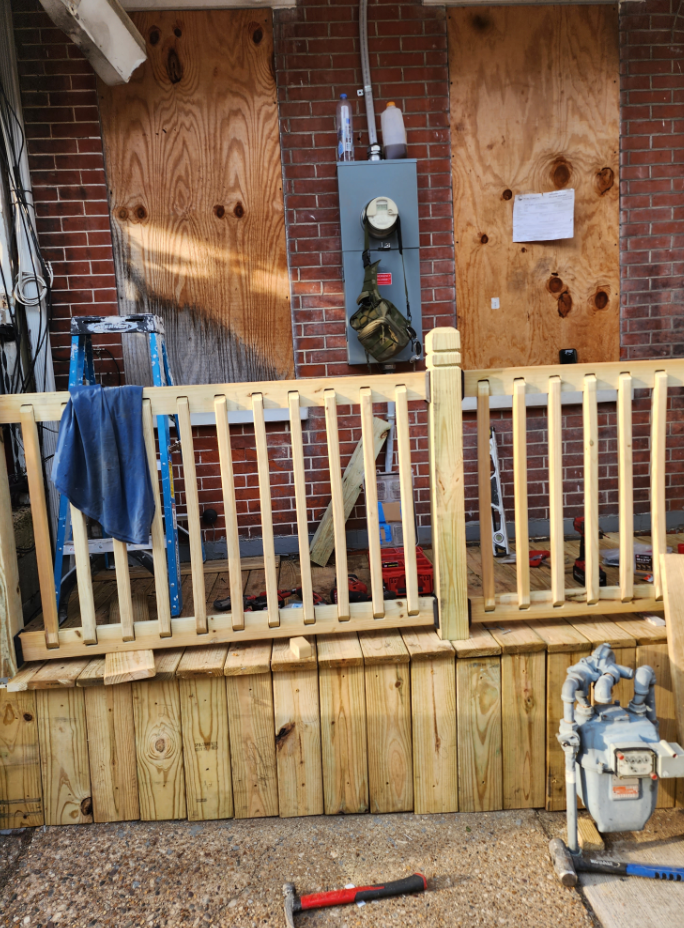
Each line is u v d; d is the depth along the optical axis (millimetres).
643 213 3516
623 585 2320
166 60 3215
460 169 3402
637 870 1890
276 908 1818
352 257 3318
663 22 3404
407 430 2207
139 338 3365
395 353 3252
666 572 2213
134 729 2164
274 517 3516
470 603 2293
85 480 2139
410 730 2201
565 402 3553
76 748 2164
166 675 2102
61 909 1840
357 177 3254
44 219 3232
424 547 3529
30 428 2121
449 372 2158
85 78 3180
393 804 2221
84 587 2180
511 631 2307
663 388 2250
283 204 3340
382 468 3572
